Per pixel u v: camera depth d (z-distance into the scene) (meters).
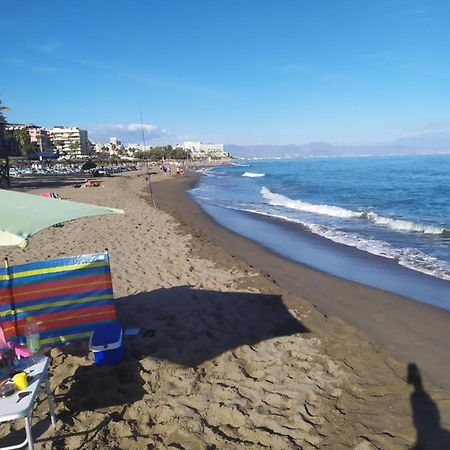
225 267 9.91
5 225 3.15
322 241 14.30
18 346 4.82
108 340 5.26
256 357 5.54
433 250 12.54
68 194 30.06
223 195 33.06
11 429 4.13
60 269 5.43
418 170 60.81
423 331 6.62
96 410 4.39
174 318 6.75
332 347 5.84
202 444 3.90
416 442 3.88
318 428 4.10
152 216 18.73
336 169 76.94
